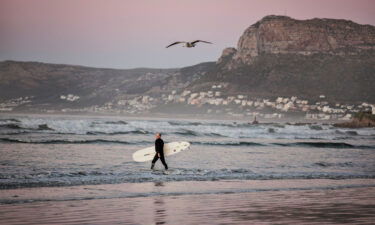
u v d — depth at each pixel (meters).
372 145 146.38
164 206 38.78
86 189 46.78
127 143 116.88
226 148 113.50
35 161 70.56
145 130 179.75
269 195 45.97
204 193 46.44
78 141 114.50
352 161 88.56
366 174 67.50
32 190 45.12
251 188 50.59
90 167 65.19
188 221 32.84
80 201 40.38
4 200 39.72
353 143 159.25
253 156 92.38
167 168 64.38
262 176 60.53
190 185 51.69
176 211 36.59
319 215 35.47
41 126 167.00
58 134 145.50
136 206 38.53
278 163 79.94
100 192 45.22
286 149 118.25
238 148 115.25
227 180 56.44
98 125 185.75
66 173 55.84
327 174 65.19
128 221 32.66
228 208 38.25
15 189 45.31
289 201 42.28
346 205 40.38
